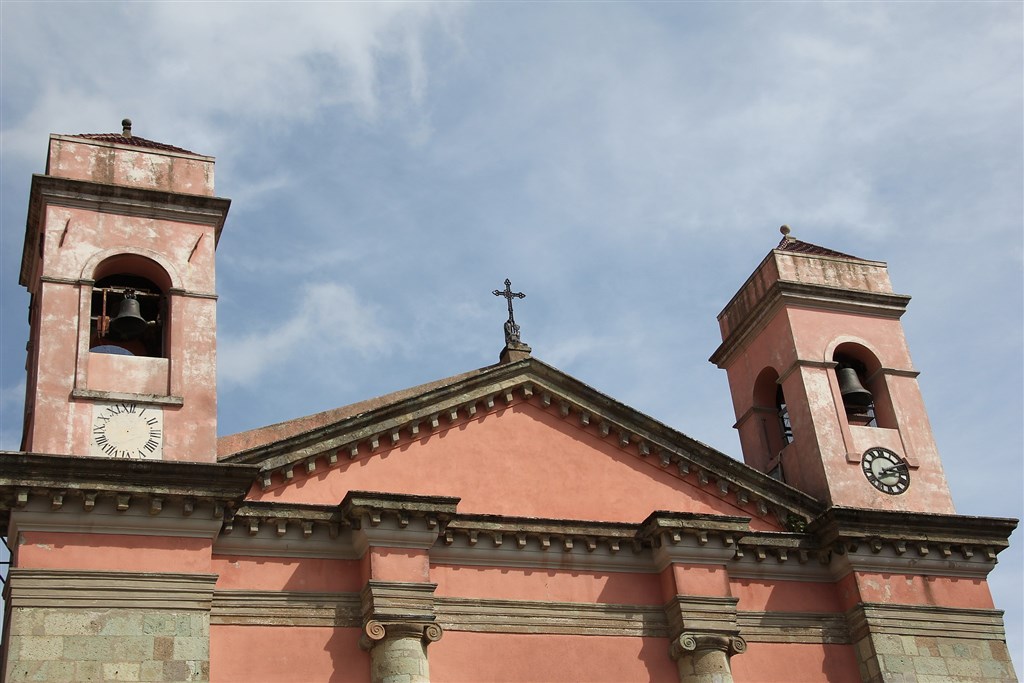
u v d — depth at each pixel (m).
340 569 24.25
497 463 26.72
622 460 27.77
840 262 32.44
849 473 28.94
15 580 21.23
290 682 22.81
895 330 31.91
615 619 25.58
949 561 27.89
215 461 23.92
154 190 26.44
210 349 25.25
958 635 27.06
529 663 24.59
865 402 30.52
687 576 25.89
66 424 23.34
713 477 27.98
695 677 25.00
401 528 24.22
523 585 25.39
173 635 21.69
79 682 20.75
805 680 26.28
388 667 22.97
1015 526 28.28
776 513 28.12
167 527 22.56
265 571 23.75
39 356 23.88
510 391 27.47
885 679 26.03
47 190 25.66
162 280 26.06
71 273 25.05
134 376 24.45
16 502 21.70
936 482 29.48
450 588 24.86
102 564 21.86
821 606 27.27
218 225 27.08
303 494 24.88
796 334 30.78
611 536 26.16
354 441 25.53
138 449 23.56
